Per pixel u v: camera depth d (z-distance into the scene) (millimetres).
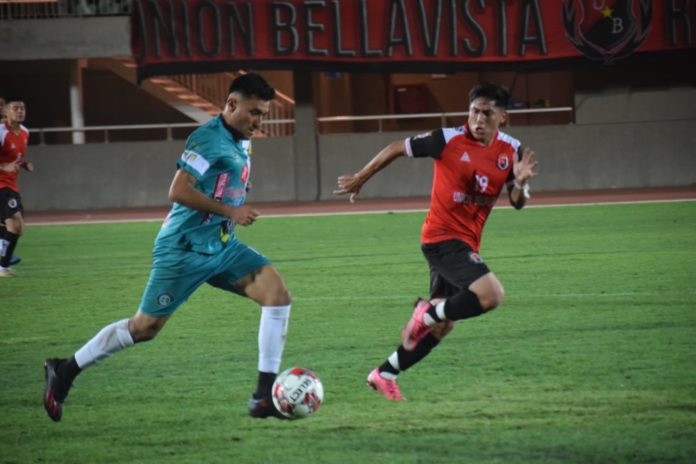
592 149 69750
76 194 72062
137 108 85312
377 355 21266
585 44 65688
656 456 13875
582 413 16125
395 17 66375
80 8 69188
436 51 66375
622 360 19844
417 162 70812
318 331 24188
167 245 15992
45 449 15148
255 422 16266
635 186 69500
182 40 66812
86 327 26094
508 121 80062
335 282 32500
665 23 65062
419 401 17203
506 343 21828
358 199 70938
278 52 66812
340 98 82562
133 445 15234
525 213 54781
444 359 20391
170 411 17125
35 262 41031
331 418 16312
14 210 36375
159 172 71625
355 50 66688
